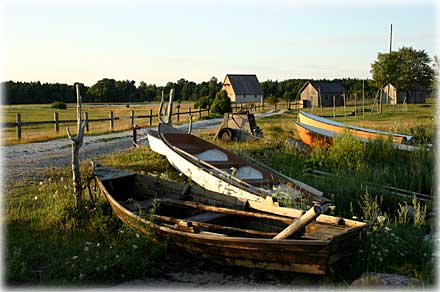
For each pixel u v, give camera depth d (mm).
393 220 9391
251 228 7770
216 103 43875
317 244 5590
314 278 6391
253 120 20859
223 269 6812
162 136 13703
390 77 42125
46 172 13109
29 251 6992
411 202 10578
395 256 6906
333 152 14664
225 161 12320
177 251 7105
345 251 6238
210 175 10789
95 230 8000
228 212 7758
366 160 14234
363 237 6855
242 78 83000
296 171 13102
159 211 8523
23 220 8422
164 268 6875
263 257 6113
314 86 68562
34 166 14320
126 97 90875
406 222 8914
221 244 6355
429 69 53844
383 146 14664
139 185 9641
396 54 42531
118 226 8164
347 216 9547
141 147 17938
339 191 10773
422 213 9273
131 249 7086
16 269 6328
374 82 42938
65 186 10188
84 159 15578
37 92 79375
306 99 69562
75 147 8578
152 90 95500
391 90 62844
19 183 11586
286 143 17562
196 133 24531
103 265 6504
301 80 98000
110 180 9375
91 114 47281
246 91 80875
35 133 26078
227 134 19516
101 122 35625
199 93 95000
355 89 85125
